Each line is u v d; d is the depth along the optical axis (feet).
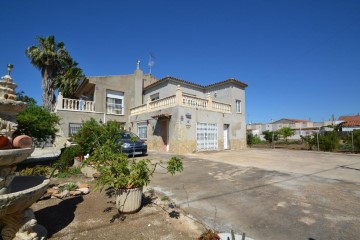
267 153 50.34
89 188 19.86
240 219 13.41
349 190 19.33
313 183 21.81
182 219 13.34
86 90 71.82
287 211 14.61
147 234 11.49
